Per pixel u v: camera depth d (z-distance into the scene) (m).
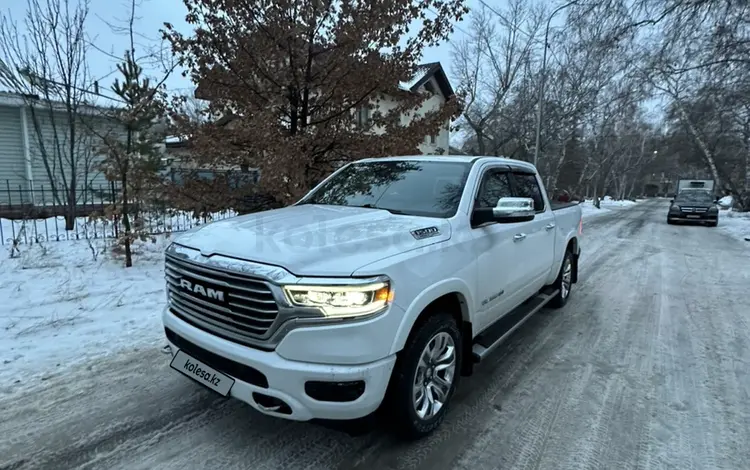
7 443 2.62
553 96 23.58
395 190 3.58
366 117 9.42
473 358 3.16
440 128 9.01
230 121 8.10
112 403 3.10
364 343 2.18
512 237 3.71
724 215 24.92
